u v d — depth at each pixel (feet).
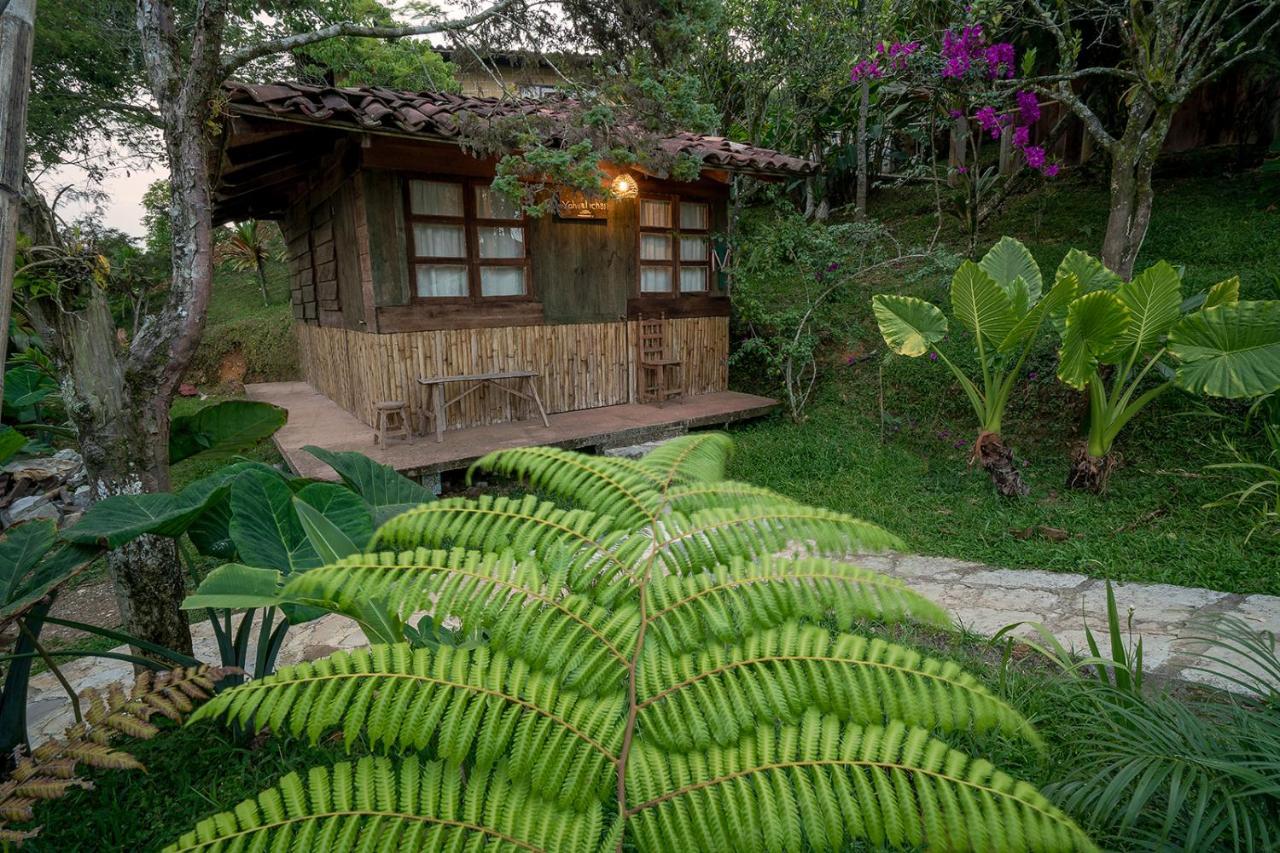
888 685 3.18
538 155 13.74
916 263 29.73
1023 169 27.35
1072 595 10.88
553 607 3.67
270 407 10.42
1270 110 30.32
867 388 23.66
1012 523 14.14
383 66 25.50
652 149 14.89
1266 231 23.99
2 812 4.75
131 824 6.16
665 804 3.09
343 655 3.53
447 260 19.63
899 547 3.81
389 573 3.76
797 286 30.91
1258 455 15.10
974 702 3.10
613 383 23.75
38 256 7.31
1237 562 11.41
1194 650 8.84
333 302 23.25
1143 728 5.45
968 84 22.29
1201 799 4.52
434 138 15.37
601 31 13.61
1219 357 13.25
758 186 30.09
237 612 11.63
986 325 15.37
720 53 27.81
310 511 6.13
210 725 7.48
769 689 3.24
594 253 22.62
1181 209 27.78
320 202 22.59
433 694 3.46
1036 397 19.98
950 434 19.85
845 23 25.25
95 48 24.76
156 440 8.37
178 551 8.59
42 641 11.19
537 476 4.70
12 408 22.44
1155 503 14.38
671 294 24.86
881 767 2.98
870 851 5.07
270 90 14.02
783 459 18.94
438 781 3.23
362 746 6.88
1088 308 13.10
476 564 3.82
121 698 5.60
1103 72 17.42
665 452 5.15
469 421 20.48
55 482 20.33
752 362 28.17
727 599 3.70
